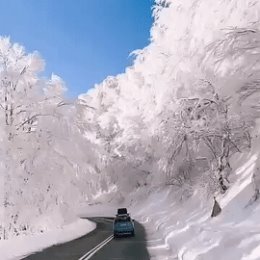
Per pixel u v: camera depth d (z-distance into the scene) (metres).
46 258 16.78
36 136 26.75
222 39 19.59
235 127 24.03
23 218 25.52
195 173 33.59
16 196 25.14
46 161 26.69
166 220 32.97
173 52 34.78
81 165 28.56
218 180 26.06
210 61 22.55
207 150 28.02
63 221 28.05
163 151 32.00
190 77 24.92
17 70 26.95
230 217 21.28
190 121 25.41
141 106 55.34
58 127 27.30
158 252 17.12
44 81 27.83
